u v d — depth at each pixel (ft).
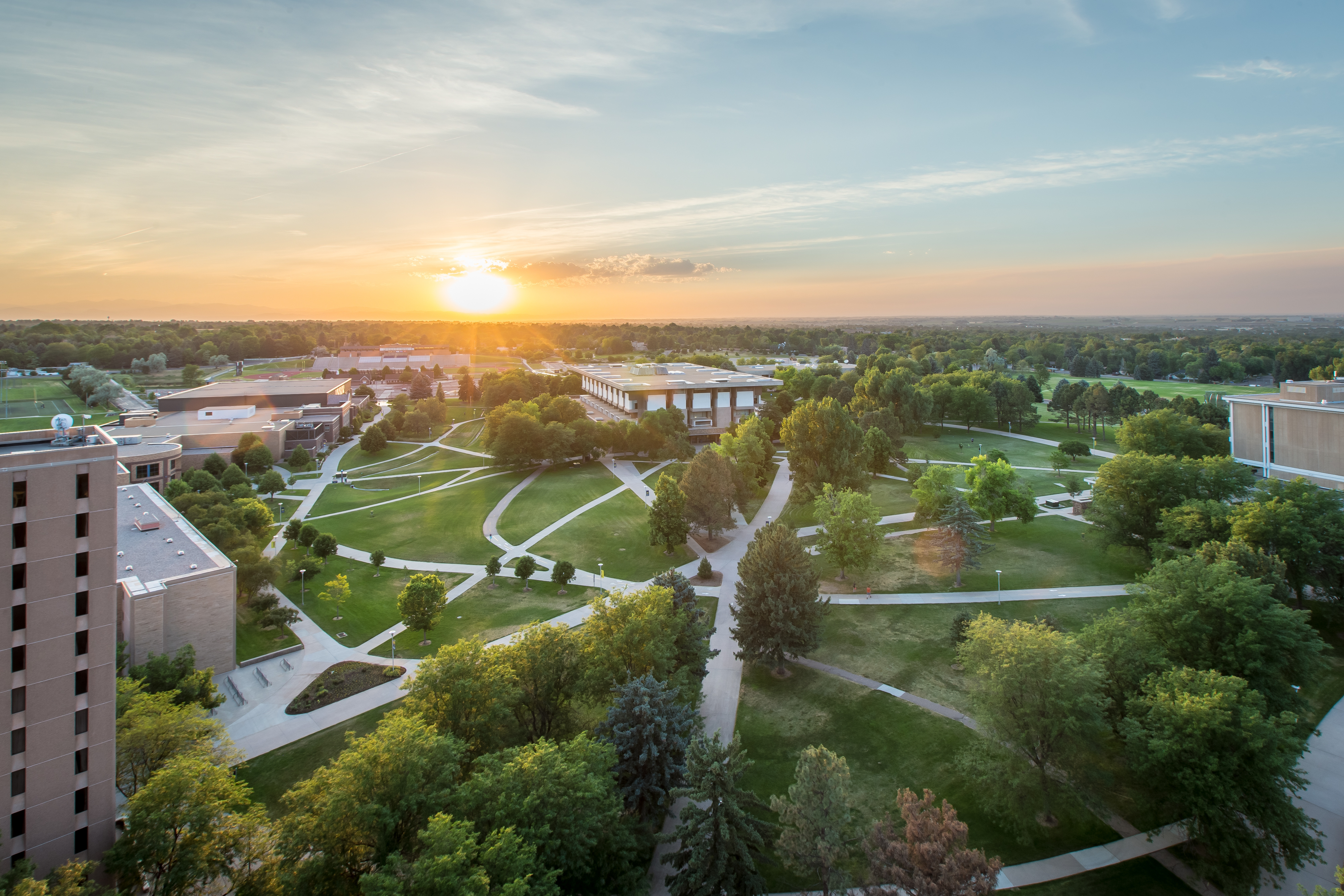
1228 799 117.29
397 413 577.02
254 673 203.10
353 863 111.55
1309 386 306.35
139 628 184.96
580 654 160.04
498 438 448.24
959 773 151.02
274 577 235.81
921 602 237.66
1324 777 147.74
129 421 490.08
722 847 113.50
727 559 287.28
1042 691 131.03
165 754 135.54
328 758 164.14
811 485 323.57
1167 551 225.56
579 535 320.09
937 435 520.42
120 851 108.99
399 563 291.99
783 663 197.88
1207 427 368.68
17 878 100.83
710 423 558.97
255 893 112.27
